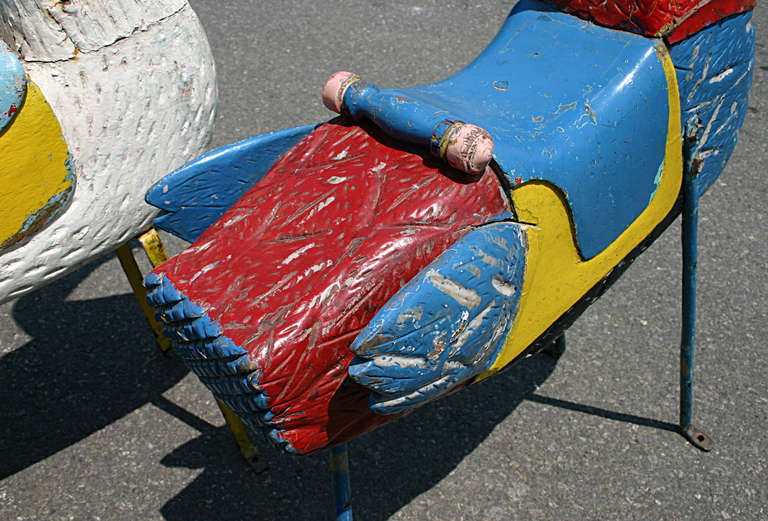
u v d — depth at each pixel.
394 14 4.10
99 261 2.60
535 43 1.47
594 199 1.31
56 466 1.93
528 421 1.99
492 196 1.18
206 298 1.07
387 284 1.07
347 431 1.15
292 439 1.08
